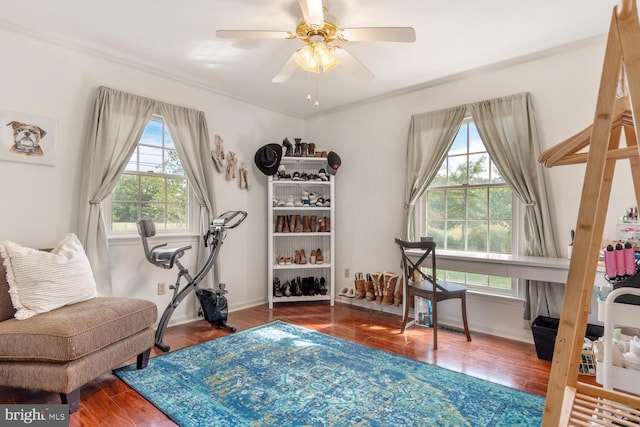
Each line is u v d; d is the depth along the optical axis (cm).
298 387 216
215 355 263
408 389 213
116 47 283
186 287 308
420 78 345
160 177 336
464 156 342
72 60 278
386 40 220
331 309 400
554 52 283
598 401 119
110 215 302
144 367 241
